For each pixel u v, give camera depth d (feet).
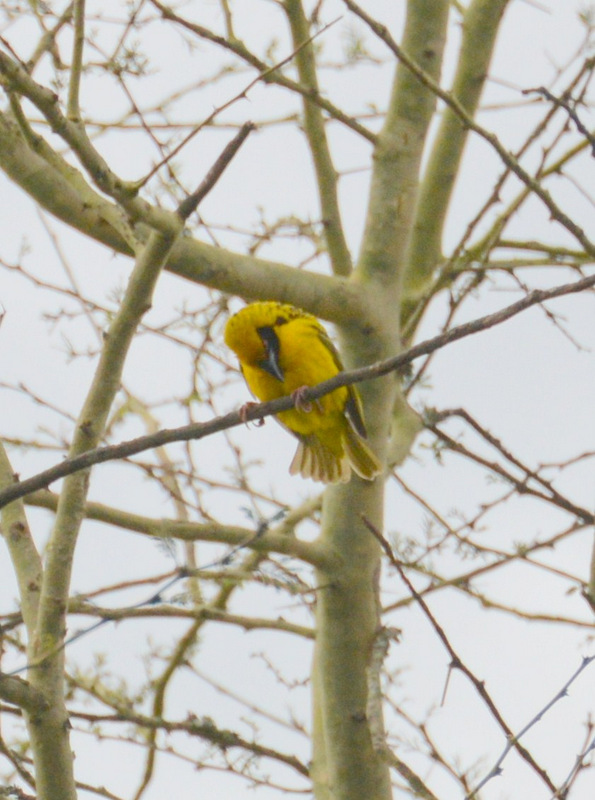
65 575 28.37
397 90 40.55
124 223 30.50
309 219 42.96
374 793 34.78
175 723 36.83
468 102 44.37
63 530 28.40
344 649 35.73
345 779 34.88
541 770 25.30
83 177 32.58
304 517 42.50
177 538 34.06
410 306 43.83
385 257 38.88
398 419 41.73
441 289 41.98
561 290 23.88
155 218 26.50
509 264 44.45
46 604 28.32
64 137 25.39
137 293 27.53
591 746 25.43
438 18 40.96
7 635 34.12
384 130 40.22
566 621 37.24
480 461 38.32
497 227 42.55
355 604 35.96
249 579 29.71
